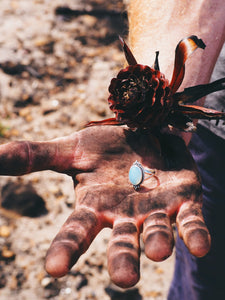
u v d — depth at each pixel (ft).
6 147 0.97
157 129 1.04
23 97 2.85
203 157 1.40
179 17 1.17
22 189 2.29
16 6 3.51
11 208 2.24
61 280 2.03
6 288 1.99
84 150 1.03
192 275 1.62
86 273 2.06
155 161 1.03
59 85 2.95
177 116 1.02
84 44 3.23
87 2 3.52
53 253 0.82
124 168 1.03
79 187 1.01
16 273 2.04
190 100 1.03
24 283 2.01
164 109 0.99
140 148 1.05
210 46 1.13
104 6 3.49
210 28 1.13
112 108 1.01
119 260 0.81
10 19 3.39
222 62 1.24
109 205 0.94
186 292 1.74
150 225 0.88
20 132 2.67
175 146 1.04
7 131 2.66
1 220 2.21
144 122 0.99
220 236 1.49
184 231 0.85
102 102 2.85
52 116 2.78
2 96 2.83
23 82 2.93
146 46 1.19
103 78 3.01
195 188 0.97
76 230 0.88
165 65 1.15
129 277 0.78
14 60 3.03
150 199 0.95
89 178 1.01
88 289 2.01
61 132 2.69
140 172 0.95
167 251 0.83
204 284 1.61
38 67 3.03
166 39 1.17
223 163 1.35
